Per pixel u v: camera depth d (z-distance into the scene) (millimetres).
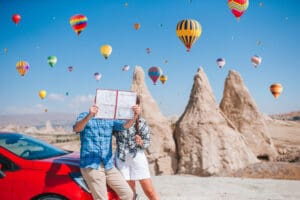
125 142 6758
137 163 6754
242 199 9539
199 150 17328
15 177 5898
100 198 5777
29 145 6844
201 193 10227
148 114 18344
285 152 22547
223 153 17438
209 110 18516
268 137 20641
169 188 10891
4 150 6152
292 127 50438
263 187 11188
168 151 17828
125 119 6055
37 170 5965
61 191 5773
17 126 81188
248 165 17469
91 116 5715
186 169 17188
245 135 20312
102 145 5859
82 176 5953
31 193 5828
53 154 6734
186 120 18422
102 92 5848
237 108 20812
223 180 12359
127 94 6000
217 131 17969
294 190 10820
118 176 5980
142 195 9898
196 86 19219
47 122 89438
